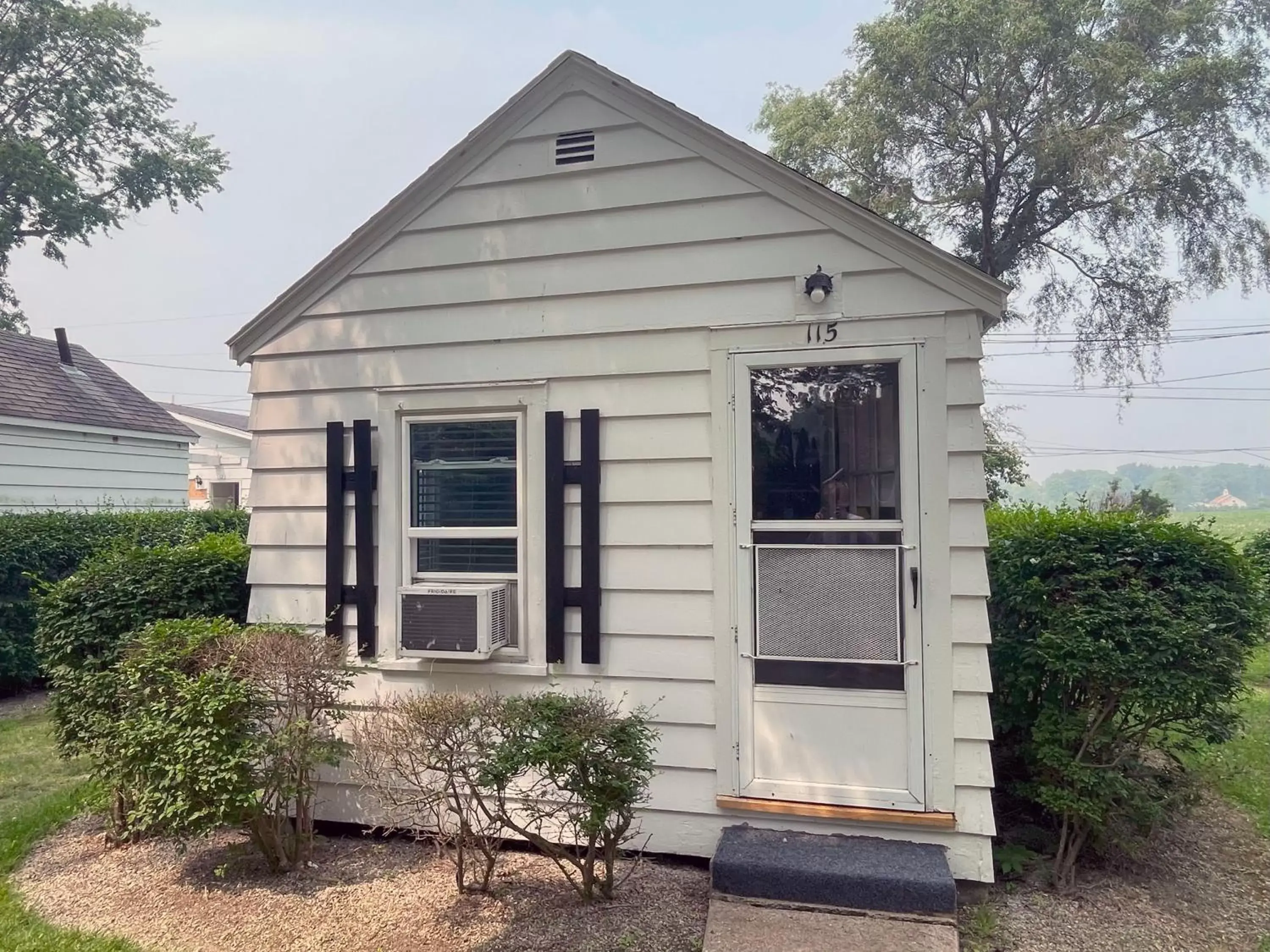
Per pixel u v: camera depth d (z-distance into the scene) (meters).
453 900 3.67
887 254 3.77
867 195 20.12
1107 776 3.57
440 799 3.73
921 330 3.74
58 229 21.58
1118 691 3.63
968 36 17.72
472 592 4.13
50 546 8.77
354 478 4.50
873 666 3.75
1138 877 3.83
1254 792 4.98
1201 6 17.58
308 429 4.64
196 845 4.40
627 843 3.98
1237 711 4.87
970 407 3.69
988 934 3.30
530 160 4.29
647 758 3.52
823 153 20.30
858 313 3.81
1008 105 18.23
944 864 3.39
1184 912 3.52
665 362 4.05
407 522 4.45
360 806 4.43
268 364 4.72
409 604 4.23
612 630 4.07
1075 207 18.73
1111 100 17.50
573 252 4.21
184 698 3.81
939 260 3.68
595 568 4.08
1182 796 3.88
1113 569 3.80
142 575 4.85
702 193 4.03
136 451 12.73
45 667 4.73
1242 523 23.70
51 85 21.38
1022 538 4.22
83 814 4.89
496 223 4.34
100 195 22.97
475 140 4.33
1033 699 4.09
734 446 3.94
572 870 3.94
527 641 4.23
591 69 4.14
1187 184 18.03
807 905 3.33
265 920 3.55
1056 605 3.93
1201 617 3.59
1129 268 19.36
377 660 4.40
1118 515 4.20
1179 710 3.66
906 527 3.72
